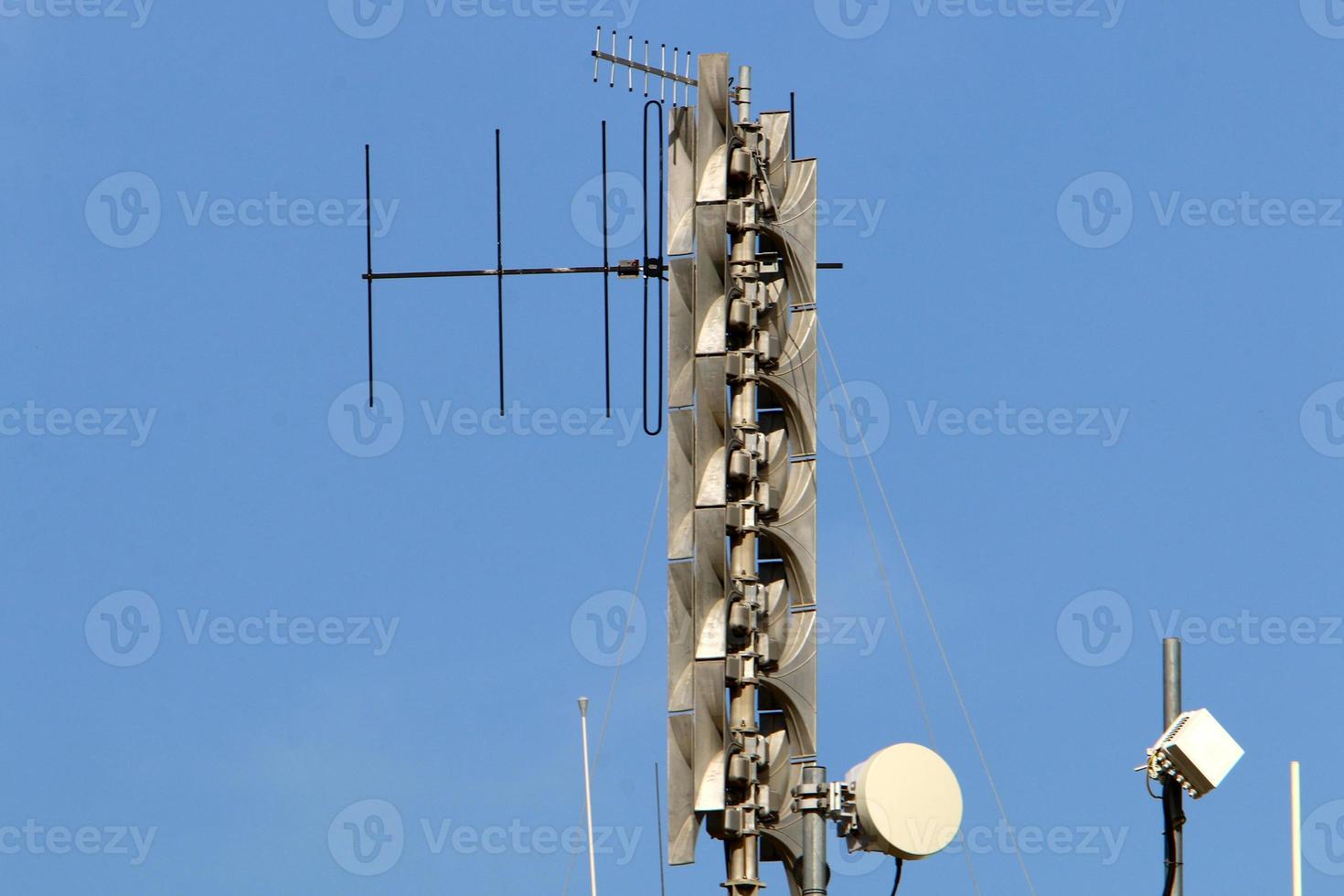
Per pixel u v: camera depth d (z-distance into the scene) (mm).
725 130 100625
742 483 97500
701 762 94812
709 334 98500
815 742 95812
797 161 101062
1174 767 72688
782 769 95750
